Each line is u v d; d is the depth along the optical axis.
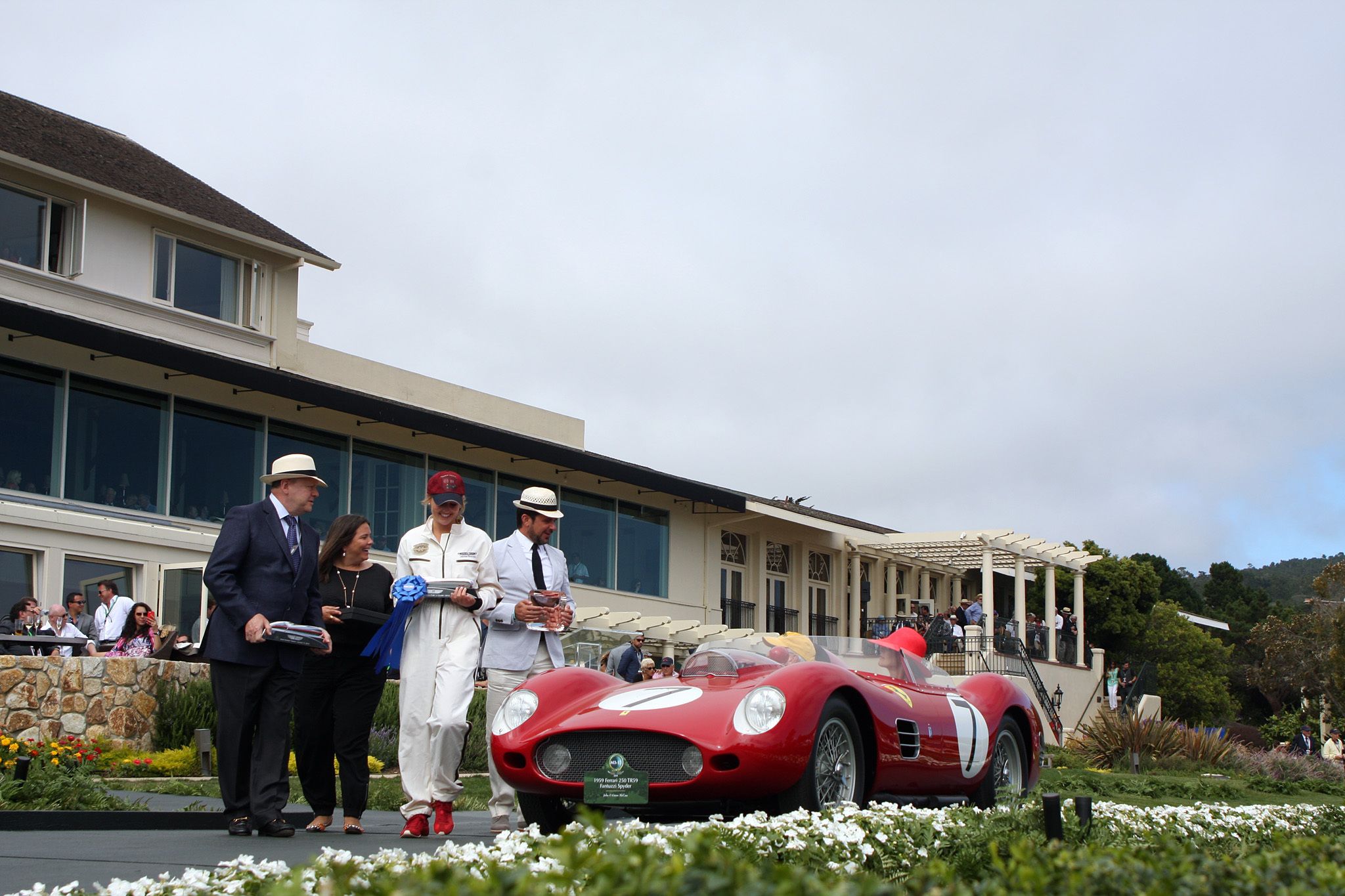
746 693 5.93
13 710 11.04
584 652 17.22
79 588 16.19
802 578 30.64
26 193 18.12
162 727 12.11
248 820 5.85
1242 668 56.69
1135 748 23.45
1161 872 2.96
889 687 7.05
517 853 4.05
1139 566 44.38
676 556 27.22
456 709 6.27
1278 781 20.45
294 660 5.94
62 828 6.14
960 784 7.53
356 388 22.66
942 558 34.44
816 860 4.04
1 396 15.99
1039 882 2.73
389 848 5.47
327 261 21.92
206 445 18.36
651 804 5.93
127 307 19.06
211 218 20.28
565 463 22.97
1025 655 29.31
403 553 6.59
